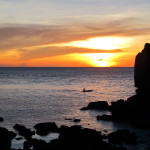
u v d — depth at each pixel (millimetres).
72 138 34469
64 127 42312
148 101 51969
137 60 62156
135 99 52344
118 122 49000
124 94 97125
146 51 60188
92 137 34750
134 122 45812
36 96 89562
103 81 167875
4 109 63000
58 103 73688
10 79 183250
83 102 76312
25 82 155250
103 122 49375
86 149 31516
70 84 143875
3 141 33938
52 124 43219
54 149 31812
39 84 141625
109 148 31984
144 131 42562
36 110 61969
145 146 35125
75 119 50844
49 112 59688
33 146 33875
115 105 52156
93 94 97125
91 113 58562
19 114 56969
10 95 92250
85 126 46594
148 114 47031
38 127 43188
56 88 120125
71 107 66938
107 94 97375
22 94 95375
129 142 36156
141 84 59938
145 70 59125
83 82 159000
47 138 39000
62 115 56438
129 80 175500
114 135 37062
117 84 143625
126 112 49469
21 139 38250
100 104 63531
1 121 49875
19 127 43281
